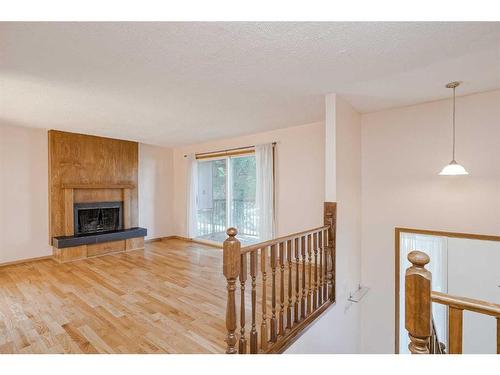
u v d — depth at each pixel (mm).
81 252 4590
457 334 1216
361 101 3066
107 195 5230
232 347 1610
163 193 6387
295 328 2215
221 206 5676
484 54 1962
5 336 2188
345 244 3062
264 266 1929
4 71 2178
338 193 2861
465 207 2891
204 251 5191
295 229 4293
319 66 2148
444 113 3027
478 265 3457
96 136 5027
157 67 2133
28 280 3525
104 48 1832
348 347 3164
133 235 5254
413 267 1078
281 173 4477
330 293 2779
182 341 2137
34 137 4414
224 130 4566
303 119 3836
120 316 2541
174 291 3170
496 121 2727
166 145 6195
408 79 2424
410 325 1051
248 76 2330
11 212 4195
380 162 3490
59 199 4570
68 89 2586
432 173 3102
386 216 3438
